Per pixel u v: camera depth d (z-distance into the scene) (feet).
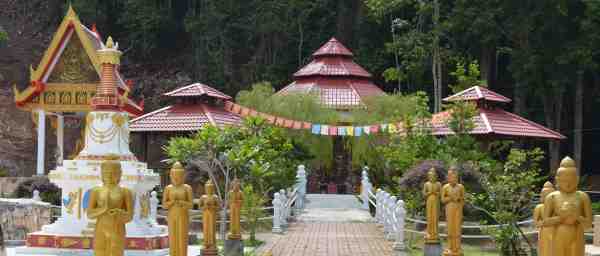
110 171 37.04
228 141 65.67
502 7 158.61
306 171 137.49
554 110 173.06
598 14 149.07
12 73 195.42
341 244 78.23
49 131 176.76
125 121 64.59
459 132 94.07
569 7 157.17
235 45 194.90
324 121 137.90
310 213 115.55
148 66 206.39
